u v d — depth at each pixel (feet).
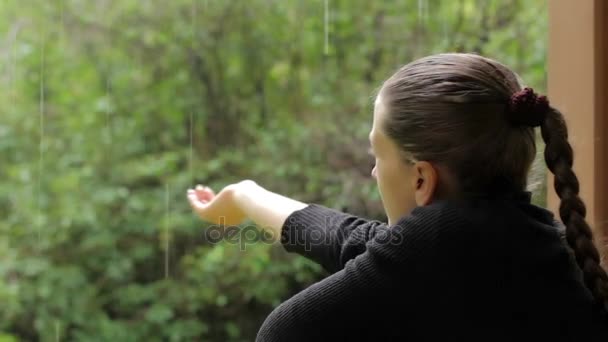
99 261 14.42
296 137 14.55
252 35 15.61
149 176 15.16
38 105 15.88
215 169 14.88
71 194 14.76
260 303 13.88
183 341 13.73
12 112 15.80
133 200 14.58
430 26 14.70
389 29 15.02
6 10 16.24
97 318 13.96
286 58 15.57
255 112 15.52
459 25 14.51
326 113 14.74
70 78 15.93
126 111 15.70
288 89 15.52
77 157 15.24
